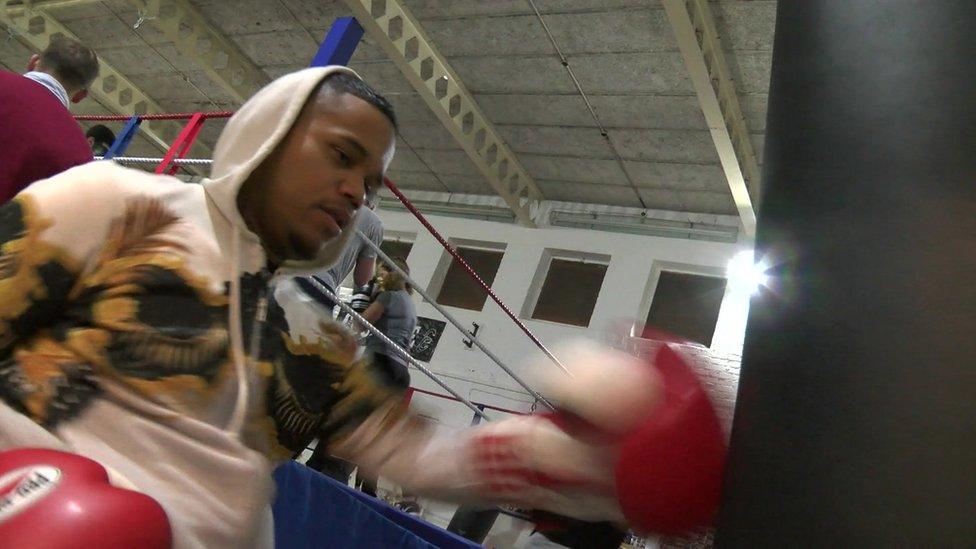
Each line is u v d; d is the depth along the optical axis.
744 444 0.38
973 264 0.33
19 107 1.73
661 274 9.52
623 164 9.05
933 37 0.38
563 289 9.93
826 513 0.33
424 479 1.00
